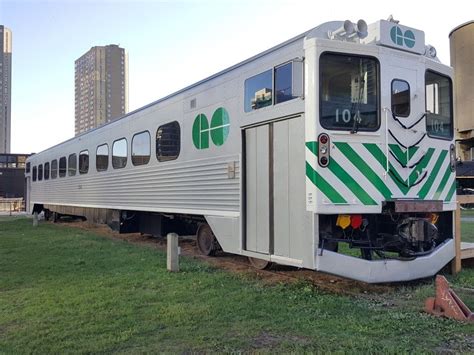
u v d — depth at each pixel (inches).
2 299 243.4
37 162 892.6
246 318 204.2
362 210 240.1
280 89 264.7
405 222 250.8
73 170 665.0
